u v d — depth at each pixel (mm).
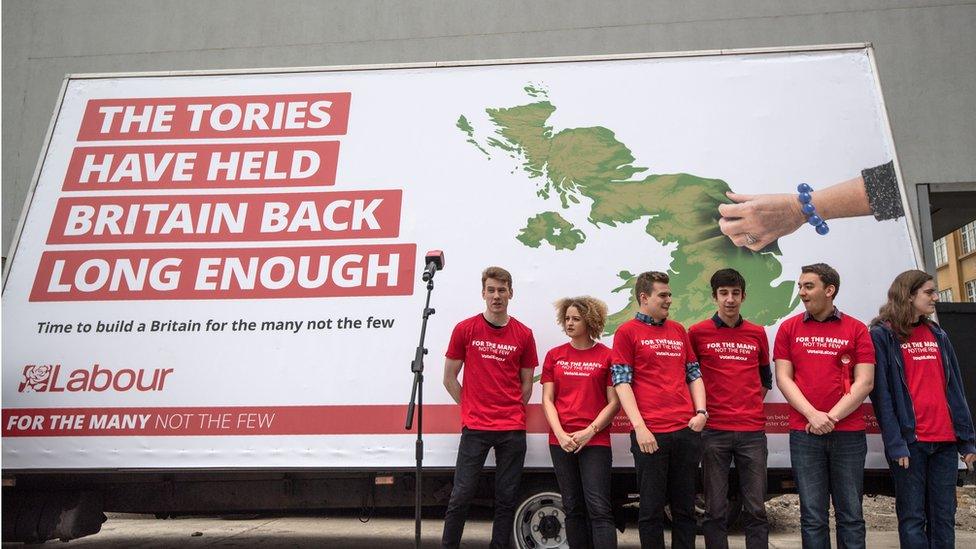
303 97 5059
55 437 4406
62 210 4895
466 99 4910
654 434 3594
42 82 8969
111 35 9016
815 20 7988
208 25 8922
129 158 5008
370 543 5613
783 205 4469
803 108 4660
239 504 4652
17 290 4703
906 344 3682
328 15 8781
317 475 4582
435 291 4461
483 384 3973
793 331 3771
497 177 4691
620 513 4328
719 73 4797
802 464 3609
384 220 4664
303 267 4609
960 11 7801
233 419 4359
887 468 4035
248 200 4816
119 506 4730
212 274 4645
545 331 4355
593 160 4668
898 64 7793
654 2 8281
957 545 5383
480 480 4488
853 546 3457
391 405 4305
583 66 4906
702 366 3859
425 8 8633
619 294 4398
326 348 4438
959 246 27672
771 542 5633
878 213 4418
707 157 4609
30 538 4586
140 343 4535
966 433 3586
